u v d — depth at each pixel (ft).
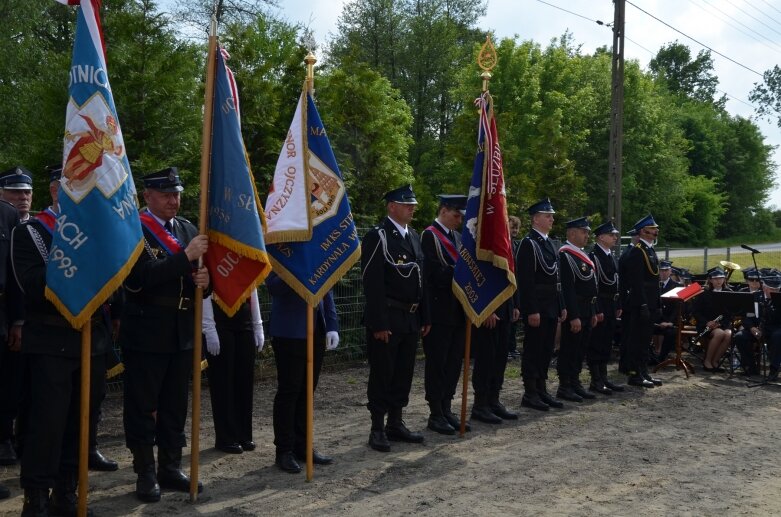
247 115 35.40
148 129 33.71
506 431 24.61
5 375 19.22
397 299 21.72
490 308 23.35
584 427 25.49
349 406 28.04
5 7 57.93
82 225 14.74
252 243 16.67
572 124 118.11
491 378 26.30
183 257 16.05
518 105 93.56
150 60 34.19
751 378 35.73
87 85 15.14
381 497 17.76
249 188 16.88
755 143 201.16
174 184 17.33
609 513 17.06
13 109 54.19
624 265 33.06
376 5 118.52
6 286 19.07
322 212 19.11
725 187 199.93
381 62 118.73
